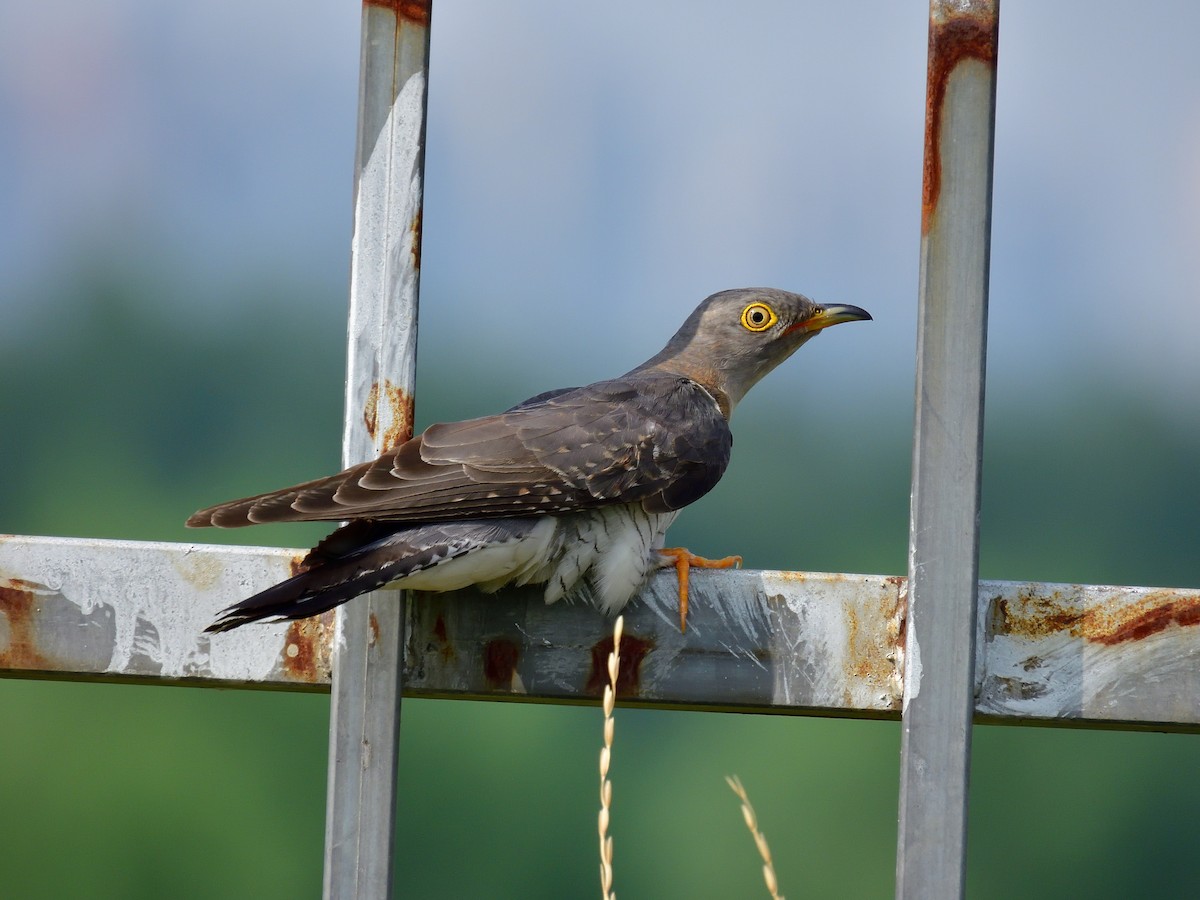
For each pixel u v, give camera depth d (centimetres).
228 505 589
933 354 572
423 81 579
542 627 612
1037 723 609
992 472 4072
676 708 625
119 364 4172
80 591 578
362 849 566
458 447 682
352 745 570
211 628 540
